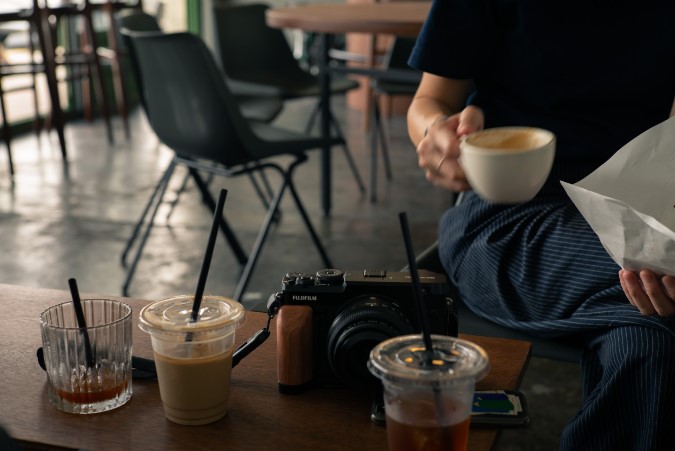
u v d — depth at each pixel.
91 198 3.97
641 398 1.17
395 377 0.78
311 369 1.06
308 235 3.44
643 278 1.13
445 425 0.80
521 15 1.47
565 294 1.36
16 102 6.17
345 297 1.05
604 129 1.46
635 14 1.42
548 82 1.48
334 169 4.57
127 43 2.75
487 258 1.45
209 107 2.47
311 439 0.94
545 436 1.97
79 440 0.93
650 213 1.23
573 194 1.10
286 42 4.08
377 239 3.38
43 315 1.02
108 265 3.09
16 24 5.84
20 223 3.58
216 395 0.96
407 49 4.02
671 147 1.22
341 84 4.04
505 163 0.84
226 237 3.02
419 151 1.21
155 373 1.07
